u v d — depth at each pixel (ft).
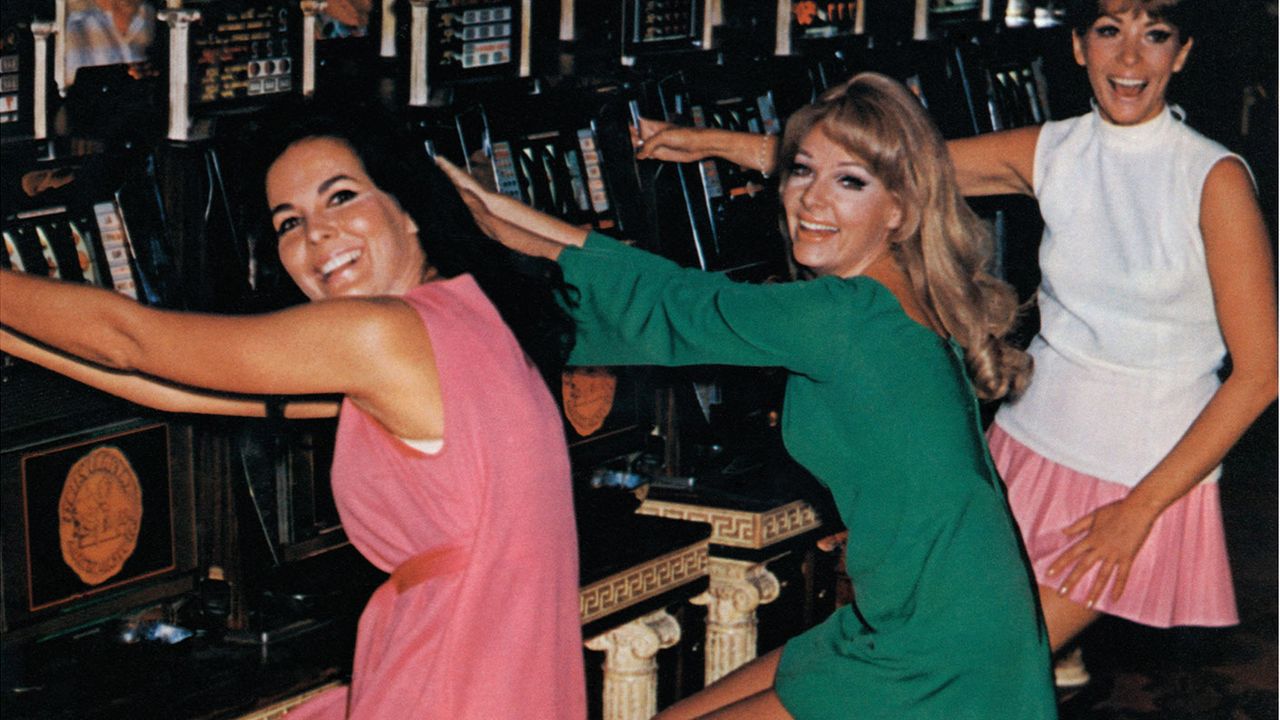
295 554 10.42
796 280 9.14
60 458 9.31
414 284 7.30
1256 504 20.02
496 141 12.38
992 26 17.89
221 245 9.89
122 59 9.68
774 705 8.65
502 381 6.68
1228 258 9.89
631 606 11.30
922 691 8.15
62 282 6.44
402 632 6.70
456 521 6.64
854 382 8.14
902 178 8.49
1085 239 10.36
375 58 11.45
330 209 7.12
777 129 14.98
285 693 9.33
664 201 13.62
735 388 13.79
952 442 8.17
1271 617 16.84
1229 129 23.98
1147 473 10.12
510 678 6.69
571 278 8.51
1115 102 10.16
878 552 8.22
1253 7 23.61
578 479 12.49
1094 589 10.11
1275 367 9.86
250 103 10.15
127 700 9.00
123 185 9.73
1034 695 8.21
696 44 14.14
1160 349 10.18
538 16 12.43
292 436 10.28
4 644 9.11
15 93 9.16
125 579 9.73
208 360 6.39
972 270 8.72
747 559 12.60
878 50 16.29
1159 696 14.96
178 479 9.97
